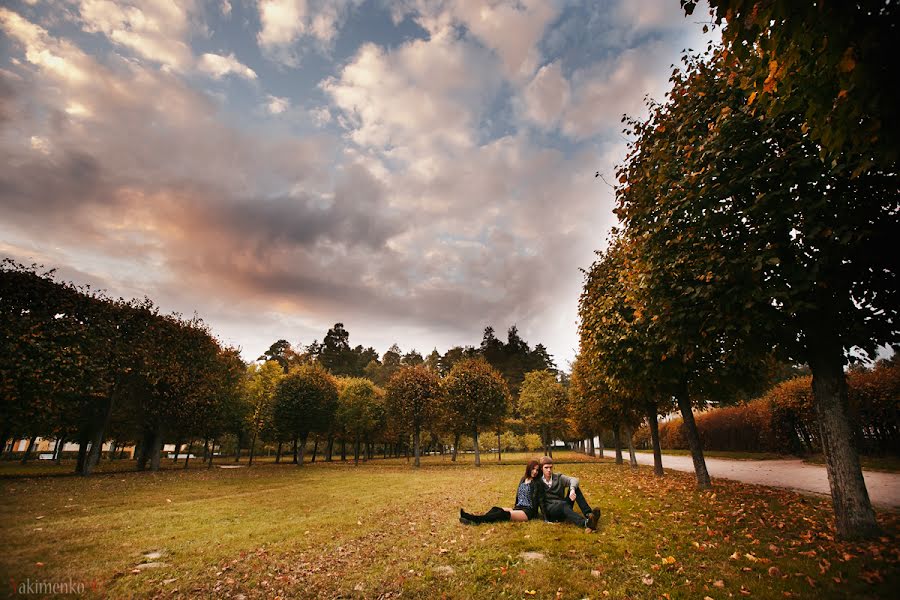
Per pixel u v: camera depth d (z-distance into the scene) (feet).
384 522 27.09
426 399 108.58
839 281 19.33
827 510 25.32
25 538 22.61
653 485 42.34
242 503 36.55
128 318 72.38
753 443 105.40
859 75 11.21
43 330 58.95
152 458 79.92
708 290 21.26
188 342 82.89
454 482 55.21
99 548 20.63
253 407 116.67
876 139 12.39
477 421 106.32
